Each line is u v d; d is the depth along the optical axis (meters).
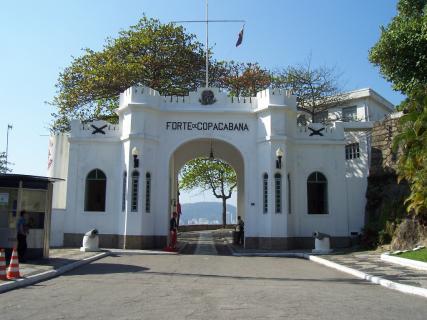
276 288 11.35
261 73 40.00
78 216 23.62
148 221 22.80
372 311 8.53
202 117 24.30
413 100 18.23
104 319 7.64
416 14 21.83
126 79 31.91
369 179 25.77
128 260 18.03
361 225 26.16
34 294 10.20
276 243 22.77
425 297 10.20
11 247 15.88
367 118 41.81
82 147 24.19
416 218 20.66
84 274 13.81
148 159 23.14
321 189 24.75
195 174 43.84
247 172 24.06
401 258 16.75
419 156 16.94
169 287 11.31
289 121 24.25
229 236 35.88
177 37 34.12
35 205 16.67
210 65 36.16
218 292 10.59
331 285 12.09
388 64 21.17
